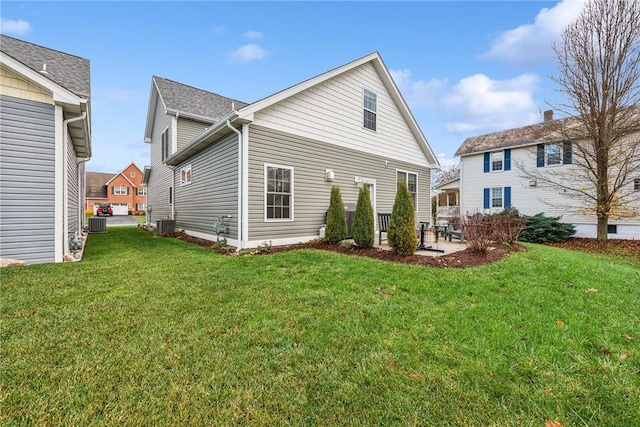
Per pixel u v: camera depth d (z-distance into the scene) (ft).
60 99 17.65
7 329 8.23
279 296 11.12
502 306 10.14
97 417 5.12
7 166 16.57
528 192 46.65
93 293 11.37
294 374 6.35
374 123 32.99
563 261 17.70
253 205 22.49
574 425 5.03
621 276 14.42
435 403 5.51
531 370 6.49
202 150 30.89
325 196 27.78
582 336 8.05
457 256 18.12
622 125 32.48
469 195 54.13
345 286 12.30
